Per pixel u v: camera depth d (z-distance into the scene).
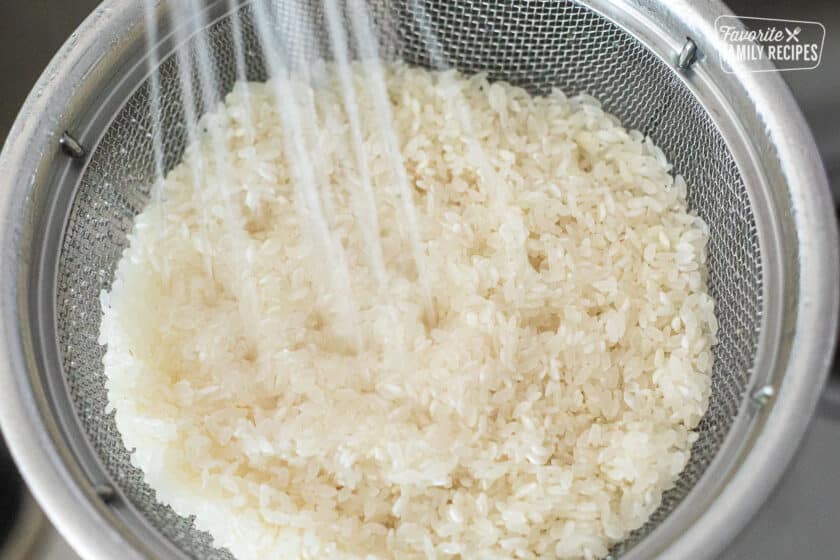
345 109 0.51
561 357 0.47
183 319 0.47
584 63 0.50
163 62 0.47
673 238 0.48
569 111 0.51
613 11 0.47
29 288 0.44
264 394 0.47
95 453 0.44
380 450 0.45
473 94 0.51
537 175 0.49
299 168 0.50
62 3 0.53
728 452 0.43
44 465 0.42
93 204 0.47
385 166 0.50
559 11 0.48
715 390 0.46
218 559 0.45
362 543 0.45
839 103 0.50
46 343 0.44
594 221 0.49
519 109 0.50
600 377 0.47
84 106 0.46
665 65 0.47
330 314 0.48
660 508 0.45
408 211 0.49
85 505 0.41
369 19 0.50
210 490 0.45
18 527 0.48
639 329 0.48
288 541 0.45
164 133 0.49
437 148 0.50
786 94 0.44
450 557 0.45
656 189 0.49
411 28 0.51
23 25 0.53
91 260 0.47
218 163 0.50
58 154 0.45
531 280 0.48
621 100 0.50
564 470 0.45
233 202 0.49
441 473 0.45
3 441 0.48
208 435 0.46
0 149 0.51
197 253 0.49
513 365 0.47
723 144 0.46
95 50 0.45
